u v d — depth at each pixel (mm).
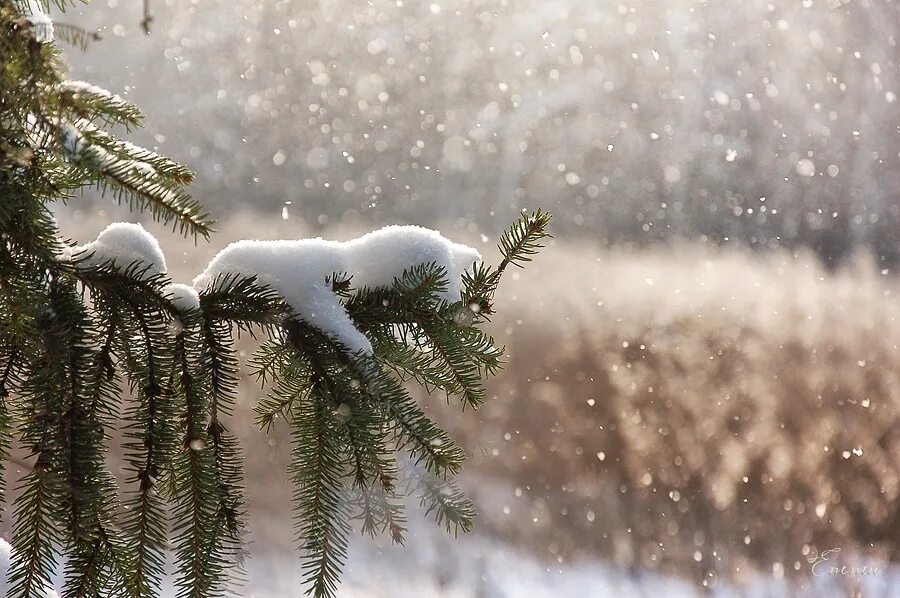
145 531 1399
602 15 24031
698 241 19781
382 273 1631
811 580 6227
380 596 5793
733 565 6520
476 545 6812
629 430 7637
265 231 18141
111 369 1394
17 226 1341
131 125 1461
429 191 24062
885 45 20234
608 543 6902
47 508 1330
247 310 1487
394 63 23797
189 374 1441
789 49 21266
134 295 1430
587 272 12258
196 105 21312
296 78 22453
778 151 20156
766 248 17969
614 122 23250
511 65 24609
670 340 8492
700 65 22594
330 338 1521
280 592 4910
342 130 22922
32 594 1324
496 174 24422
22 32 1259
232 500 1470
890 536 6840
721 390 7691
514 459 7867
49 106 1312
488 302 1696
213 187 21250
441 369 1696
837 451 7094
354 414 1508
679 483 7289
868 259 12406
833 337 8305
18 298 1328
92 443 1344
